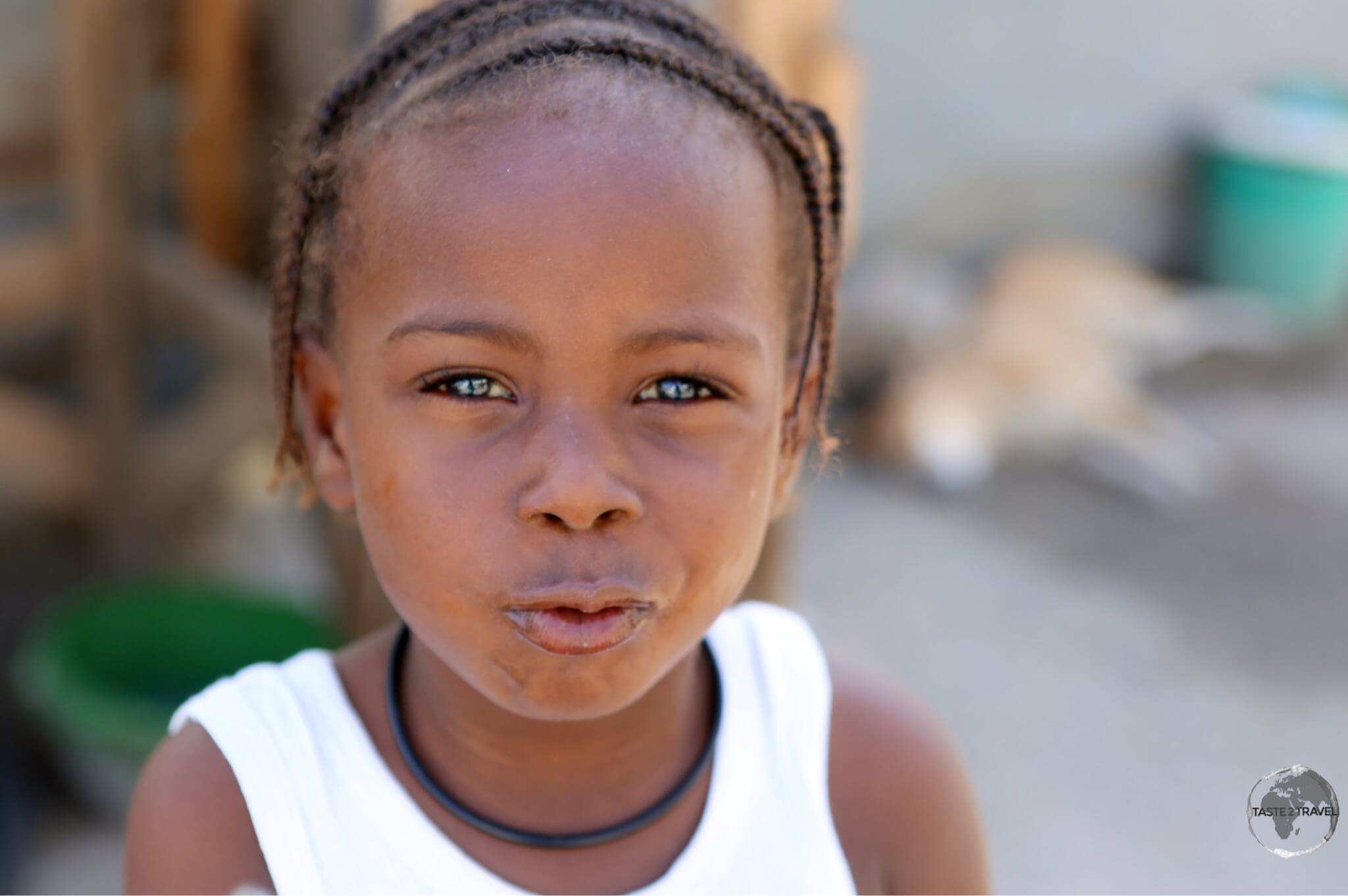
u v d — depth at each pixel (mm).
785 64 2320
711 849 1190
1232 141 6148
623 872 1180
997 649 4043
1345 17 6426
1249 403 5781
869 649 3986
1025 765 3523
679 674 1202
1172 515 4902
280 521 4207
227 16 3350
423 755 1191
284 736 1193
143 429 3840
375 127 1084
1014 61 5973
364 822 1162
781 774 1253
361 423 1068
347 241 1095
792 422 1264
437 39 1164
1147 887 3100
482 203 975
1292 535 4816
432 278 989
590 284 961
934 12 5789
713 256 1006
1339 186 6078
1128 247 6449
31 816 3053
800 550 4480
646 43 1073
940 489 4949
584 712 1020
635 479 989
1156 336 5773
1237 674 3998
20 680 3322
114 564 3830
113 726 2855
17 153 3535
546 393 985
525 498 971
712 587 1045
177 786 1187
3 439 3629
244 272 3602
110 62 3457
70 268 3588
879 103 5824
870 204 5934
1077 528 4777
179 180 3773
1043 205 6246
